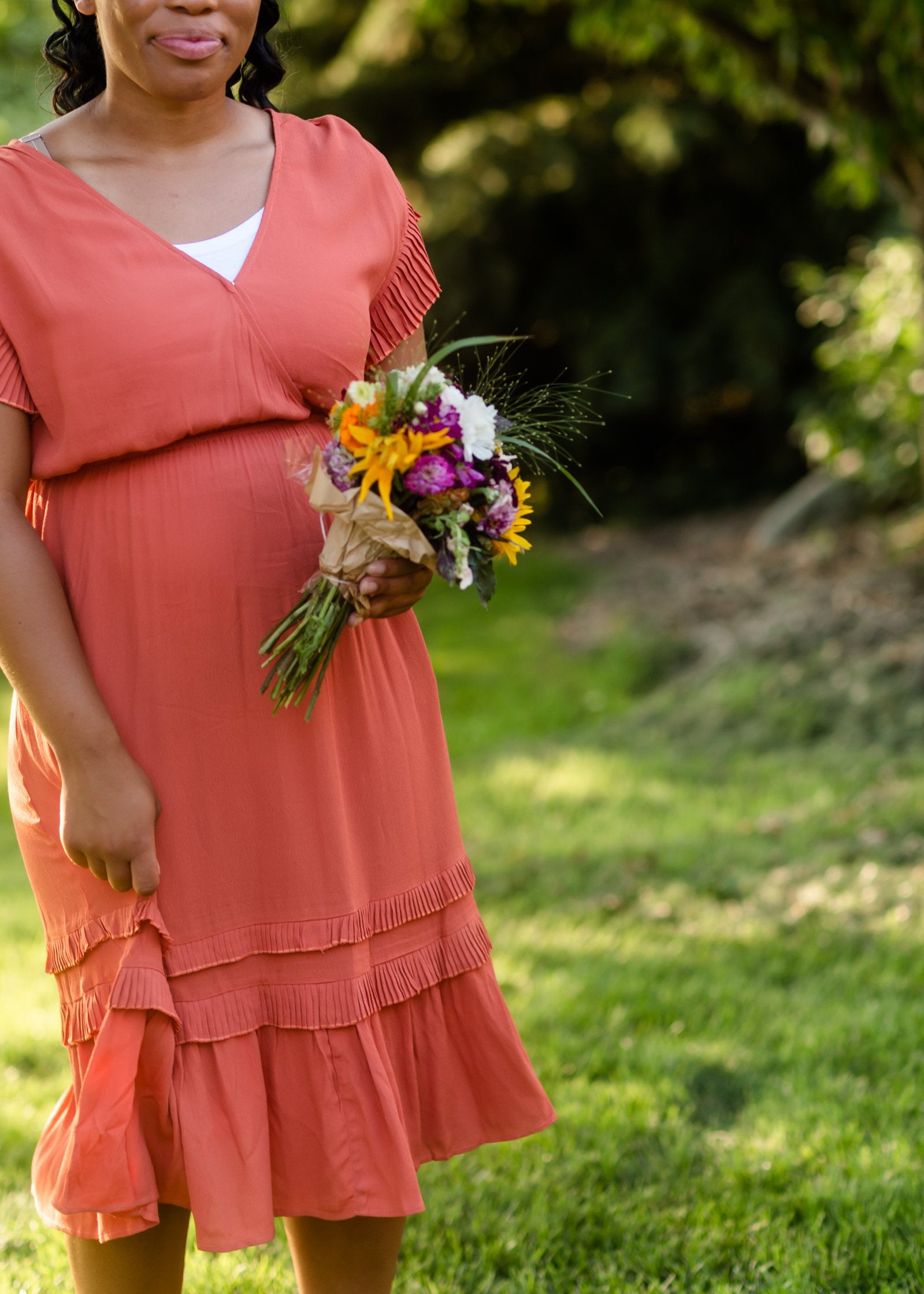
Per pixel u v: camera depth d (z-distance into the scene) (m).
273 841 1.77
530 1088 2.00
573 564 12.28
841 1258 2.44
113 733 1.71
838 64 5.79
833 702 6.85
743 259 14.52
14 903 5.13
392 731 1.89
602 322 14.98
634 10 6.45
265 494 1.77
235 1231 1.71
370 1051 1.80
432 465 1.62
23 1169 2.92
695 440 15.42
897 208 11.73
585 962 4.10
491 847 5.54
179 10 1.68
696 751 6.78
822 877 4.76
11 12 8.34
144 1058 1.73
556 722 7.82
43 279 1.69
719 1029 3.56
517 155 13.80
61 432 1.72
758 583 9.77
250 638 1.76
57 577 1.74
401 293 1.96
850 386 10.12
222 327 1.72
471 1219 2.63
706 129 13.31
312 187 1.85
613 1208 2.65
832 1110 3.00
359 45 14.77
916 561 8.98
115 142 1.78
